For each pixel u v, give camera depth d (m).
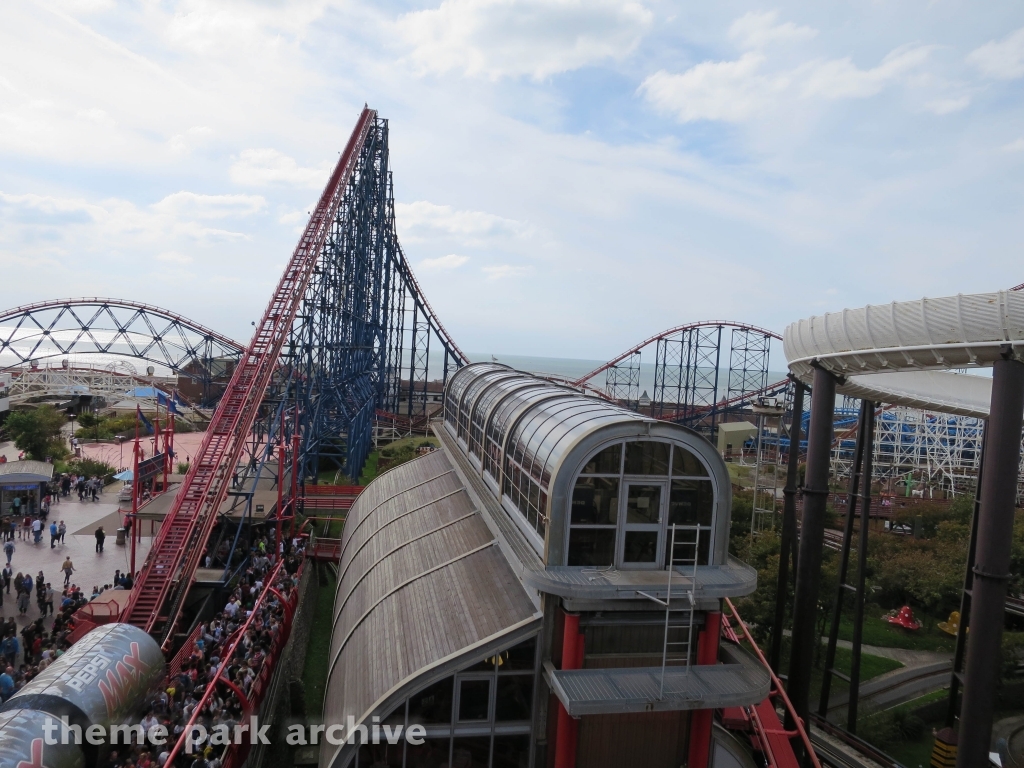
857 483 31.80
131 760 19.31
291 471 45.72
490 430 29.47
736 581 18.72
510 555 21.31
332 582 41.97
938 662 38.97
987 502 18.41
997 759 29.30
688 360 97.69
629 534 19.44
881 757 26.95
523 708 18.66
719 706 17.19
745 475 79.56
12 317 93.38
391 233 87.75
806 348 26.20
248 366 45.34
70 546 42.81
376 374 92.62
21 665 26.30
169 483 47.84
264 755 23.88
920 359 21.38
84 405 112.44
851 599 44.53
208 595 33.06
